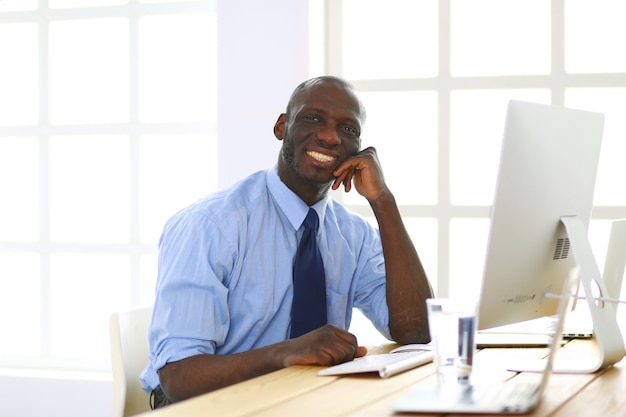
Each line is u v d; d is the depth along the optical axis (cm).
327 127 242
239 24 348
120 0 379
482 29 352
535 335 241
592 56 344
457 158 354
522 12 349
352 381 174
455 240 353
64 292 387
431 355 199
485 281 176
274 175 251
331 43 363
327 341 196
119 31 381
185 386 212
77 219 387
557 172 189
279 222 246
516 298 186
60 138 385
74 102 386
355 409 147
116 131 379
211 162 373
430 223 355
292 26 343
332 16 362
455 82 351
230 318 239
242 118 348
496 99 349
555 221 192
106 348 385
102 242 382
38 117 388
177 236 235
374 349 239
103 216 384
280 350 201
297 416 142
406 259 251
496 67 351
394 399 155
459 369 162
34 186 392
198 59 373
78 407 358
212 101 373
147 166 378
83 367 382
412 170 357
